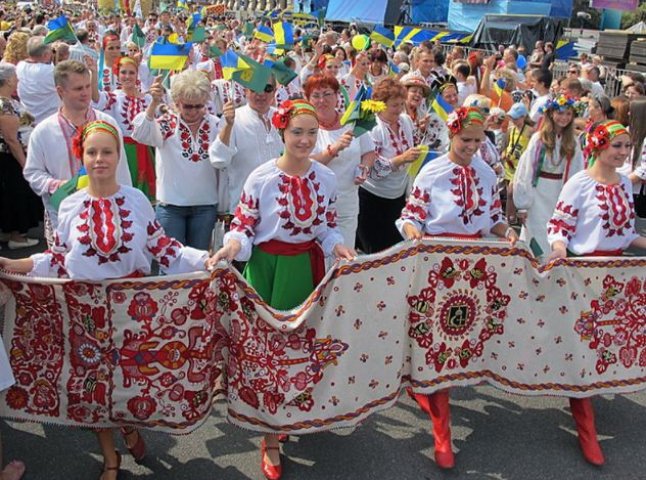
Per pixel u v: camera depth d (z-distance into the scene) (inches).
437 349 149.6
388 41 423.5
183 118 189.3
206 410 135.4
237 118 188.2
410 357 149.8
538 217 213.9
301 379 136.0
